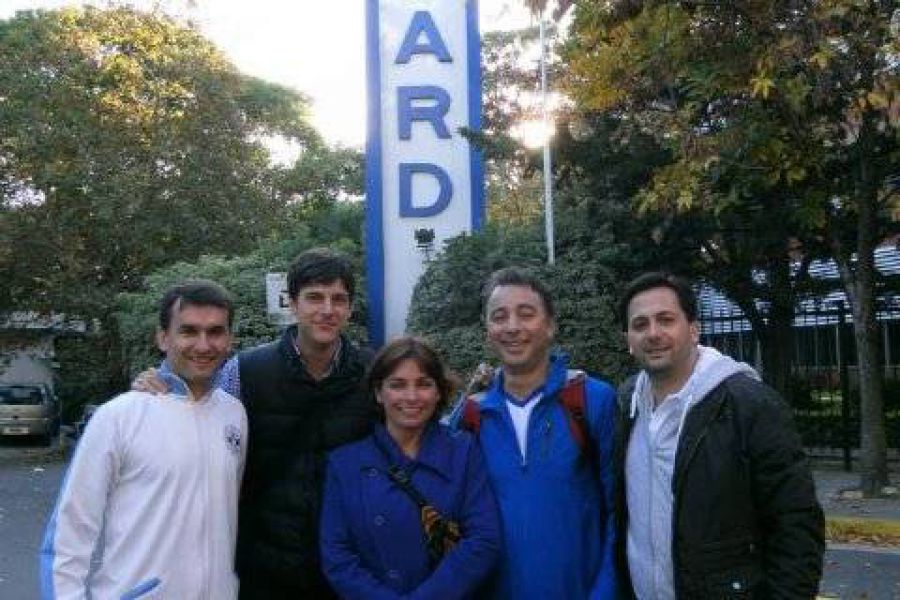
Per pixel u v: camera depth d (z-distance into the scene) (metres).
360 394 4.18
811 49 11.12
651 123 14.54
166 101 27.41
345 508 3.92
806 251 15.32
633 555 3.73
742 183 12.51
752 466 3.50
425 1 17.55
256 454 4.11
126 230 25.59
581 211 15.12
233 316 4.09
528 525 3.86
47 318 27.70
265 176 28.08
